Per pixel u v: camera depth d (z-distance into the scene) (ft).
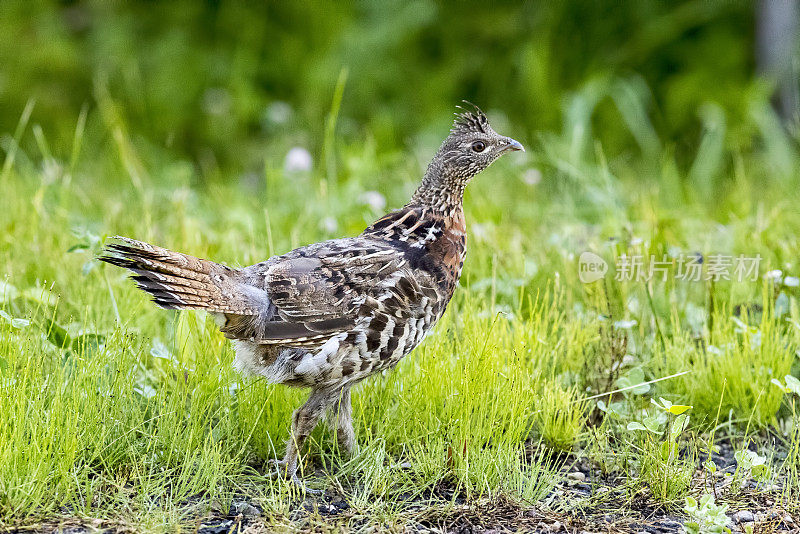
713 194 45.78
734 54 58.59
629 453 22.41
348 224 34.19
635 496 21.11
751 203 40.24
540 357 25.27
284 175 42.55
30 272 30.17
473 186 42.24
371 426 23.22
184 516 19.26
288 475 21.25
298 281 20.17
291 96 61.57
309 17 62.03
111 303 27.12
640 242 29.48
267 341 20.03
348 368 20.66
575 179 42.11
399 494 20.86
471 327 25.22
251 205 41.04
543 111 56.24
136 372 24.09
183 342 23.50
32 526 18.21
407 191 42.11
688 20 58.23
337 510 20.08
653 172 49.34
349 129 55.16
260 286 20.30
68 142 55.31
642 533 19.54
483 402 22.29
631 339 27.66
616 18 60.29
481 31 61.21
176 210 35.91
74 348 23.11
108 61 60.59
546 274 31.32
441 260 22.21
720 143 47.39
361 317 20.39
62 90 60.44
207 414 22.70
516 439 22.72
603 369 25.58
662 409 23.41
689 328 28.78
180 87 60.23
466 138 22.86
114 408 21.43
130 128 58.90
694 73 57.82
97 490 19.84
